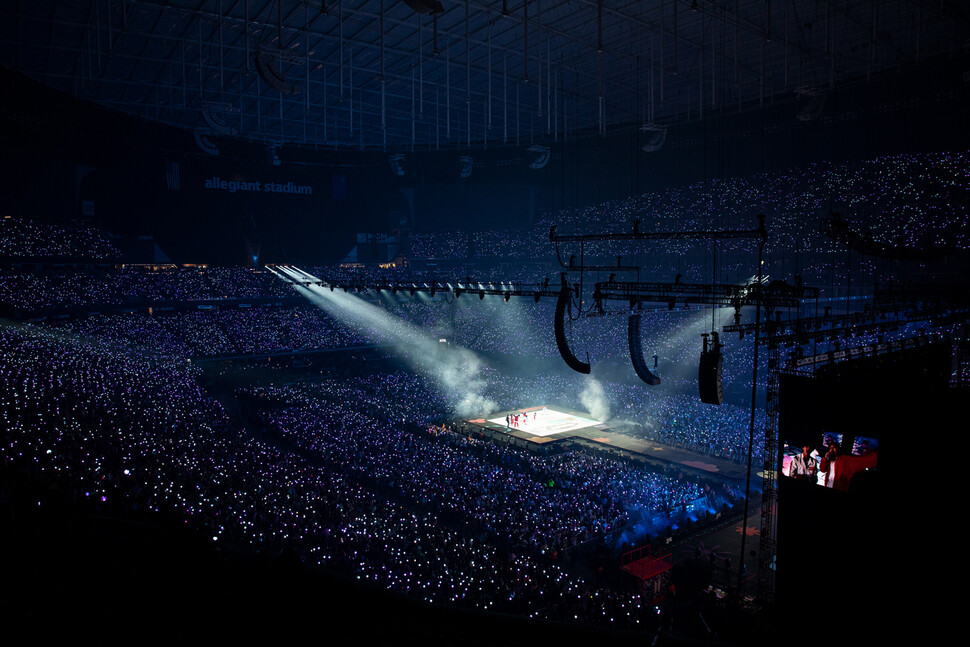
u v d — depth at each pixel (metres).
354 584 12.91
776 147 47.41
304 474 28.67
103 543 11.49
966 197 37.78
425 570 20.25
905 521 15.78
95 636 8.04
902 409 15.91
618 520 26.30
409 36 40.84
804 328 21.39
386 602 12.33
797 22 36.00
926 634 15.45
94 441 27.56
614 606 19.36
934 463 15.41
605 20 37.28
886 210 41.47
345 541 21.73
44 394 33.56
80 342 47.91
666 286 20.69
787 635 17.59
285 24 38.78
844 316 23.20
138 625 8.59
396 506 26.95
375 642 9.31
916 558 15.61
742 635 17.84
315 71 47.03
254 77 47.44
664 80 47.00
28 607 8.65
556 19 37.44
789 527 18.02
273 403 45.62
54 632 8.00
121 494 18.34
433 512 27.39
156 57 42.91
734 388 48.69
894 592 15.93
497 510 26.62
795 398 18.02
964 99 37.03
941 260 38.44
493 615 12.58
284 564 12.55
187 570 11.10
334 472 31.31
